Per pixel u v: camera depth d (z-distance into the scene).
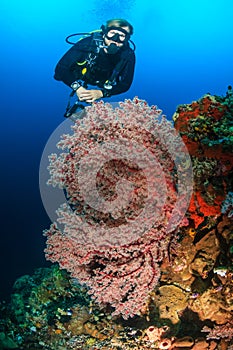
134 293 2.57
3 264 6.76
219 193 2.58
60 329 3.13
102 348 2.82
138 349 2.73
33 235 7.89
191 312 2.86
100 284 2.65
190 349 2.57
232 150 2.53
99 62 5.25
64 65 5.40
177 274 2.93
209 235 2.82
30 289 4.06
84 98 4.87
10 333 3.24
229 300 2.53
